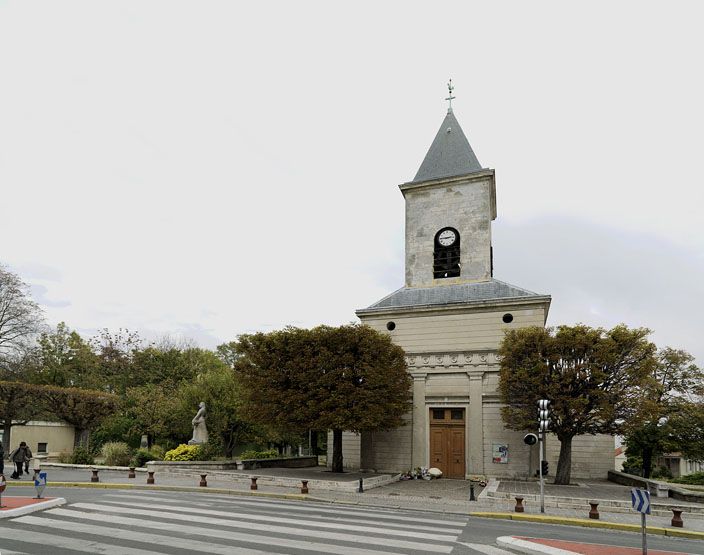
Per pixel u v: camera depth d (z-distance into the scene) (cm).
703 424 3281
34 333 4131
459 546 1059
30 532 1076
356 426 2370
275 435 3888
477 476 2669
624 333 2284
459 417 2855
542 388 2252
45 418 3625
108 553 899
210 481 2308
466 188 3284
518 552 1030
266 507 1593
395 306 3125
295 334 2572
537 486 2230
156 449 3228
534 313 2823
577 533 1355
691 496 1925
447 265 3250
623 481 2416
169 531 1117
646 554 981
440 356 2920
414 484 2472
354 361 2486
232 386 3784
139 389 4484
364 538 1102
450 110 3672
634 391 2230
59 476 2334
